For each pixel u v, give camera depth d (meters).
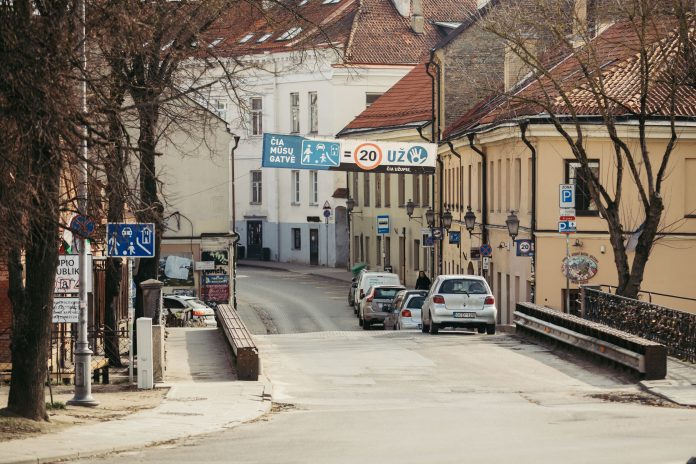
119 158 28.77
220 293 101.88
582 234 76.06
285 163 80.88
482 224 91.81
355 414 34.88
